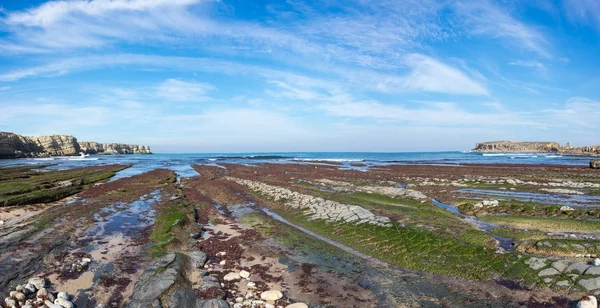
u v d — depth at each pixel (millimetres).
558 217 23203
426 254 16281
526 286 12898
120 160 123000
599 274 12484
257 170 67188
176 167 82938
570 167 68438
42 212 26641
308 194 31703
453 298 12344
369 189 35219
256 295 12516
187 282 13289
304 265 15625
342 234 20203
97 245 18281
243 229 21922
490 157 135750
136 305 11258
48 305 11055
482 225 21844
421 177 49438
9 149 134625
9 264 15188
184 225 22031
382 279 14078
